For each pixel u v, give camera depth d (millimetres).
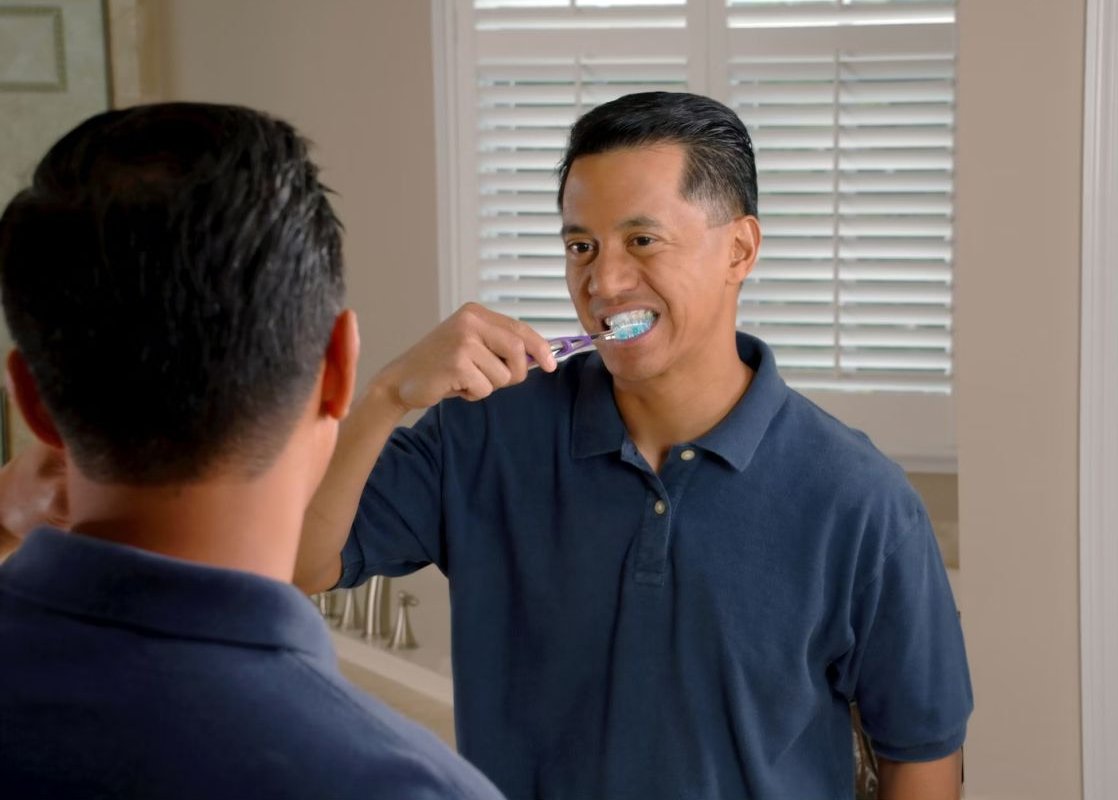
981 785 2182
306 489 628
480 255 2836
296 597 567
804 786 1236
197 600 540
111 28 2865
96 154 563
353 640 2195
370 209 2865
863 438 1308
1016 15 2029
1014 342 2094
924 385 2615
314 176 599
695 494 1213
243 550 583
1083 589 2088
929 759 1276
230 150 562
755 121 2652
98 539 560
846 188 2619
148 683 527
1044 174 2049
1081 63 2012
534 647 1257
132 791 514
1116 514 2053
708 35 2648
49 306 549
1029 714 2150
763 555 1199
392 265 2871
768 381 1240
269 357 565
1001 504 2129
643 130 1156
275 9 2855
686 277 1162
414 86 2805
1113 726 2088
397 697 1993
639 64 2709
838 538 1202
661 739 1207
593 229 1165
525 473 1275
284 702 539
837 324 2639
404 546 1318
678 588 1200
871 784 1962
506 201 2807
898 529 1210
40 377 562
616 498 1232
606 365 1197
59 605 541
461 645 1284
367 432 1184
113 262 543
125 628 537
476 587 1284
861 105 2605
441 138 2807
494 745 1268
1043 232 2061
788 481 1212
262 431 572
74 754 517
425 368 1161
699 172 1162
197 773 518
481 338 1167
